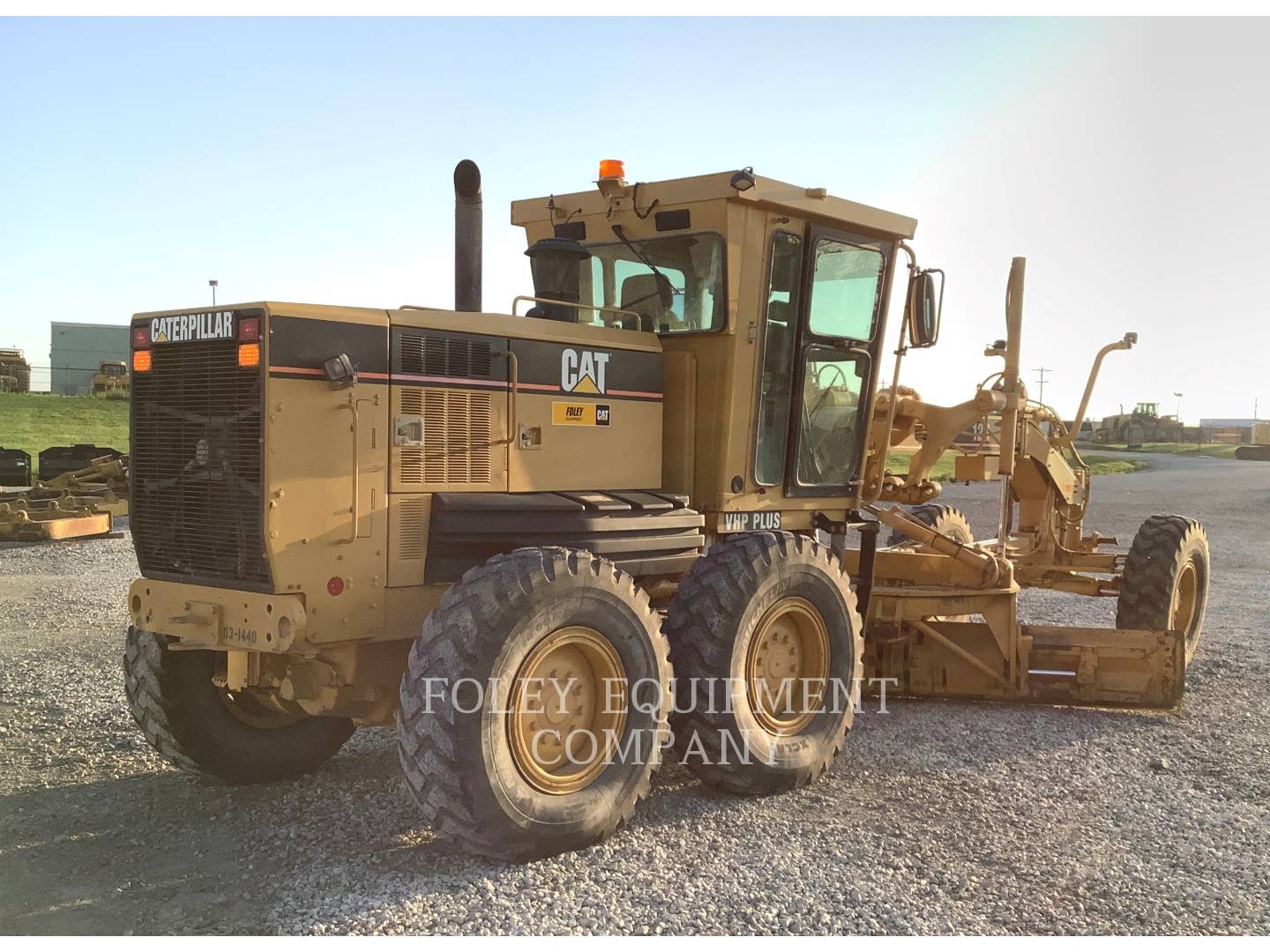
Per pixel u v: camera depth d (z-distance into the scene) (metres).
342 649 4.43
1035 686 6.94
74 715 6.45
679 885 4.05
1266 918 3.85
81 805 4.99
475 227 5.21
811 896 3.96
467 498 4.66
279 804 5.02
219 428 4.30
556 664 4.41
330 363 4.20
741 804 5.05
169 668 4.98
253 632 4.22
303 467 4.20
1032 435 8.36
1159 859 4.40
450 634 4.07
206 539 4.40
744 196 5.28
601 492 5.24
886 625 7.05
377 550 4.43
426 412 4.58
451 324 4.68
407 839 4.55
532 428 4.98
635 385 5.43
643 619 4.62
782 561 5.26
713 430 5.53
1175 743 6.17
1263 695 7.38
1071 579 8.66
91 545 14.45
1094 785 5.37
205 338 4.30
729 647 5.01
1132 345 8.68
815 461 6.16
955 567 7.50
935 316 6.36
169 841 4.53
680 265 5.63
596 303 6.04
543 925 3.70
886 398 7.40
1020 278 7.47
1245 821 4.87
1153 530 8.23
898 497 8.01
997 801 5.12
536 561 4.28
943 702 7.21
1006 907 3.91
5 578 11.62
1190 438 71.38
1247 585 12.64
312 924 3.70
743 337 5.50
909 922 3.76
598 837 4.44
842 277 6.10
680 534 5.26
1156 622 7.95
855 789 5.30
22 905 3.88
